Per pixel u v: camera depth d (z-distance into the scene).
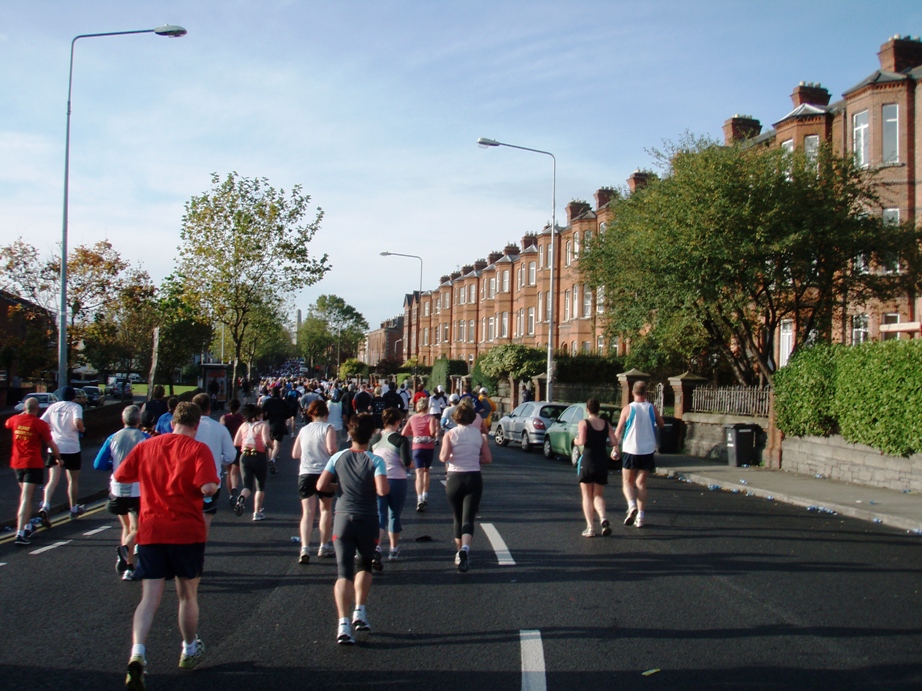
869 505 12.66
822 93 29.69
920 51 27.16
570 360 37.31
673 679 5.17
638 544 9.82
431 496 14.48
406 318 96.38
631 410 11.21
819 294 20.44
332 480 6.33
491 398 44.16
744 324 21.83
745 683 5.09
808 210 18.98
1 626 6.43
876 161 26.17
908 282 19.77
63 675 5.30
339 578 6.02
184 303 30.97
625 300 23.39
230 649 5.83
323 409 9.14
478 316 65.44
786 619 6.56
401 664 5.49
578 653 5.70
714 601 7.12
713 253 18.73
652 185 21.86
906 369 14.07
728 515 12.34
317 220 30.72
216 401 45.94
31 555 9.25
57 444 11.52
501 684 5.09
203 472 5.36
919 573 8.30
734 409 21.47
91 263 32.75
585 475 10.24
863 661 5.52
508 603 7.07
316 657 5.64
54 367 34.62
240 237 29.53
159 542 5.24
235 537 10.35
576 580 7.93
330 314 119.25
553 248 29.73
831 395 16.58
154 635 6.19
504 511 12.41
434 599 7.21
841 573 8.27
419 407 12.79
